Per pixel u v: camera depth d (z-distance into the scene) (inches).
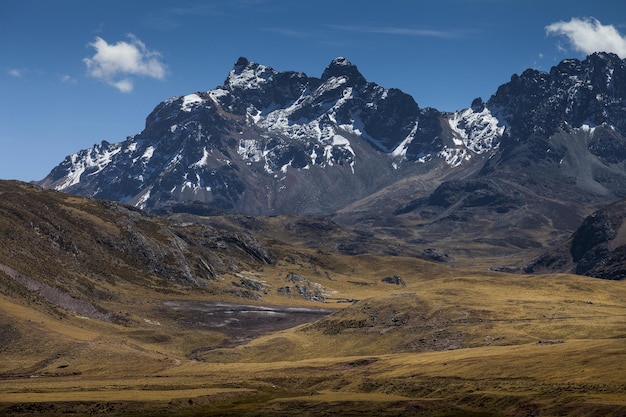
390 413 4945.9
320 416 4980.3
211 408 5369.1
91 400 5354.3
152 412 5142.7
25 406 5157.5
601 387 4773.6
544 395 4845.0
